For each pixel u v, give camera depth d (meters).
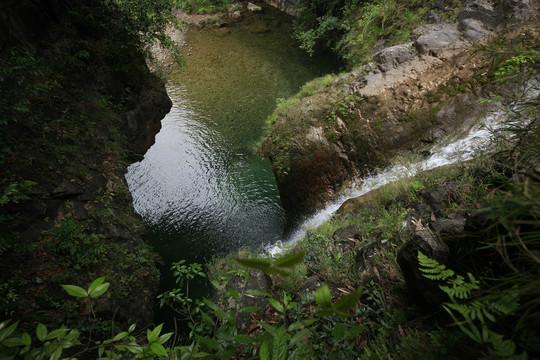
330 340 2.50
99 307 3.80
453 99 6.43
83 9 6.32
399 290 2.94
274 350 0.84
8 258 3.62
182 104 10.95
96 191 5.23
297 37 13.59
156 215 7.45
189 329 4.83
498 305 0.93
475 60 6.67
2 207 3.84
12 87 4.63
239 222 7.47
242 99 11.16
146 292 4.73
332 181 7.21
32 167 4.41
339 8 12.74
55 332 1.01
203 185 8.22
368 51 10.51
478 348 1.41
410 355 1.82
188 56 13.51
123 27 6.61
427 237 2.19
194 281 5.93
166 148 9.09
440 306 1.97
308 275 3.93
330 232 4.71
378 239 3.76
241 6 16.92
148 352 1.17
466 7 7.98
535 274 0.95
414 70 7.32
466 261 1.76
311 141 7.64
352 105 7.52
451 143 5.98
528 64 5.13
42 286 3.67
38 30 5.41
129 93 7.35
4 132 4.28
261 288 3.82
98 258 4.38
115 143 6.23
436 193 3.75
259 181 8.41
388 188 4.98
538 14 6.71
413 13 9.62
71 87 5.78
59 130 5.14
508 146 3.09
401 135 6.68
